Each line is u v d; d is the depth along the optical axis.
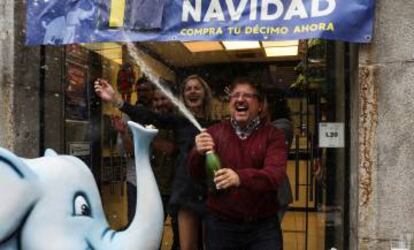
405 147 4.21
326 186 5.03
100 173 5.82
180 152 4.89
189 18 4.50
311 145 5.52
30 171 2.74
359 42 4.22
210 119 5.04
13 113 4.88
